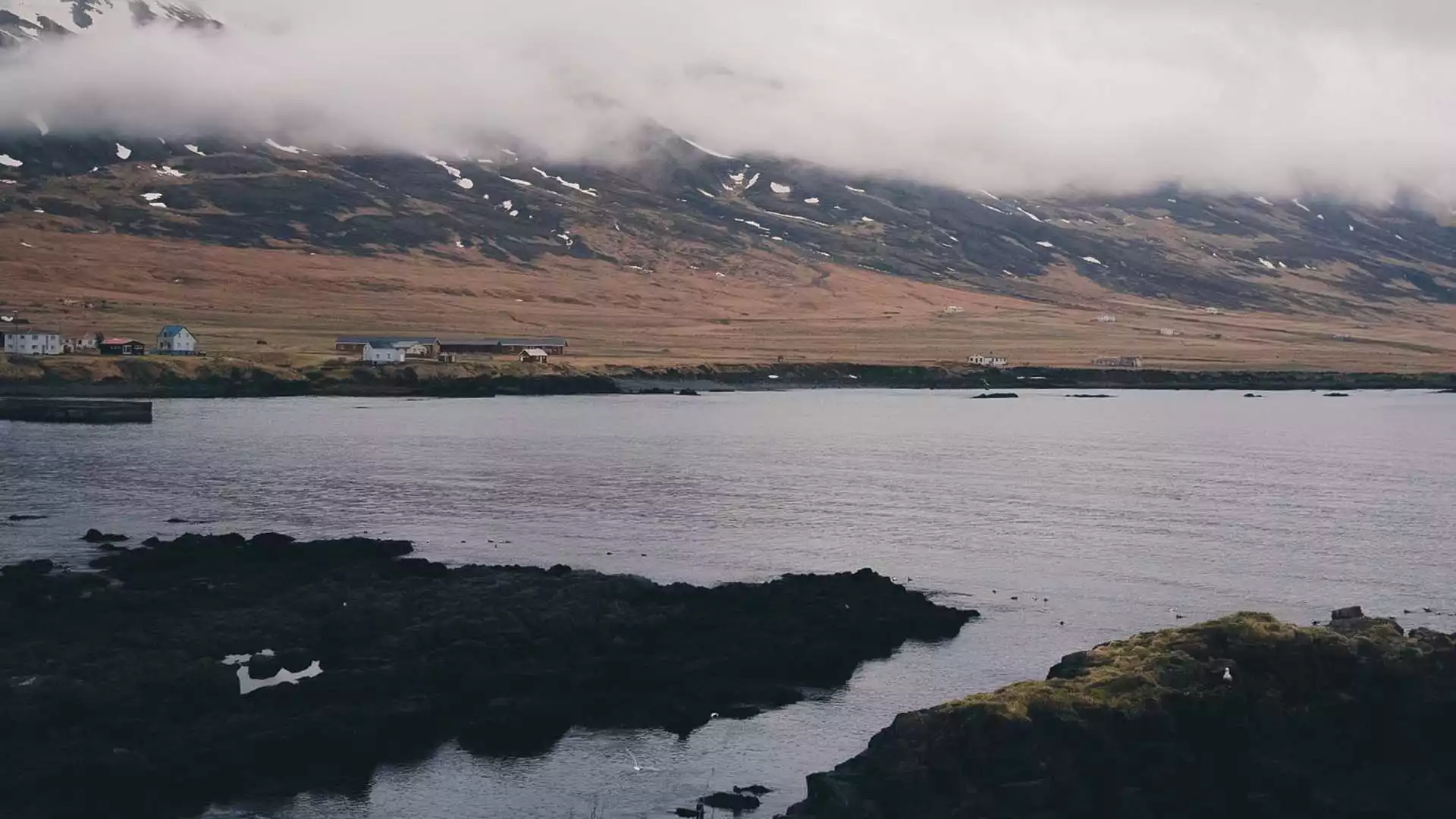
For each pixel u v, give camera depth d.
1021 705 51.31
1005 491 132.12
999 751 49.84
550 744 59.66
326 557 90.00
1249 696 53.41
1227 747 52.22
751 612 76.88
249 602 76.69
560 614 72.44
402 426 184.88
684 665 67.75
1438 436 196.25
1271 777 51.09
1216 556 99.50
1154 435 195.25
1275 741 52.62
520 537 103.75
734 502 122.62
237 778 54.88
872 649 73.19
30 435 166.38
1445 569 95.12
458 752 58.62
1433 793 51.12
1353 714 53.69
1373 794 51.06
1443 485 140.38
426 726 60.50
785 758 58.66
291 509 114.69
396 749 58.56
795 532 107.69
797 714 63.62
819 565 95.06
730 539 104.31
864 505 122.06
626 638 70.94
